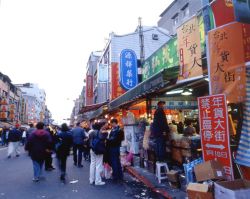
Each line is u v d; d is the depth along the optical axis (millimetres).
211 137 6273
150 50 28281
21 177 10203
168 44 12867
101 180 8734
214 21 6965
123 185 8461
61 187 8336
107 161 9664
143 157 10992
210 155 6289
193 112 16234
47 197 7160
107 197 7012
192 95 13281
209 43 6512
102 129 8594
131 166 11531
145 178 8945
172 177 7445
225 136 5941
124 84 16734
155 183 8180
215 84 6289
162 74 7977
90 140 8727
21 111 79500
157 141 8844
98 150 8406
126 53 17125
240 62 5848
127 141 12273
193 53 8930
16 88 70938
